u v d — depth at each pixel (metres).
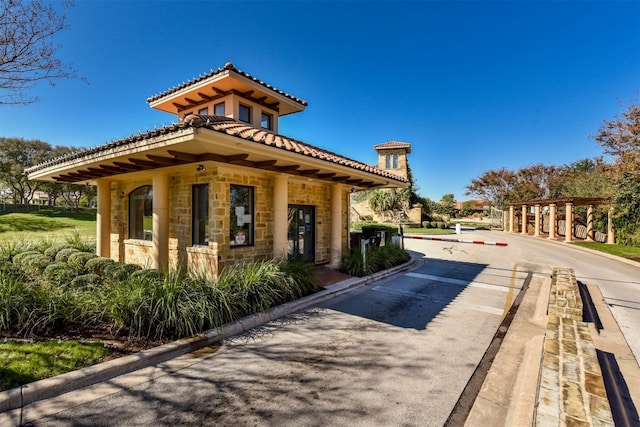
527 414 2.87
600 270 11.09
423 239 21.77
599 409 2.33
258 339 4.68
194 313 4.67
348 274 9.05
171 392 3.25
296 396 3.22
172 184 8.08
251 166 6.87
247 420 2.83
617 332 5.28
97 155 6.58
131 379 3.46
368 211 33.19
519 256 14.29
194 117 4.60
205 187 7.45
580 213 24.33
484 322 5.59
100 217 9.74
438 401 3.18
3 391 2.92
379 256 10.20
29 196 38.00
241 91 9.40
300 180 9.14
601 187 22.22
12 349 3.65
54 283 5.88
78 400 3.04
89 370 3.38
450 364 3.98
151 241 8.64
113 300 4.53
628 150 14.98
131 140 5.71
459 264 11.97
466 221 43.88
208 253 6.96
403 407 3.07
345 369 3.80
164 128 4.97
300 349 4.35
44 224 24.80
